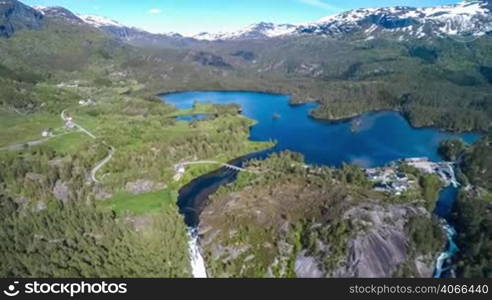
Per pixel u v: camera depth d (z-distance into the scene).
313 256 165.50
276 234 178.00
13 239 165.62
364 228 171.12
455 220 193.00
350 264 159.88
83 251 159.88
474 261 158.62
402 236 172.88
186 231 192.62
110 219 190.12
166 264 159.12
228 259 169.25
